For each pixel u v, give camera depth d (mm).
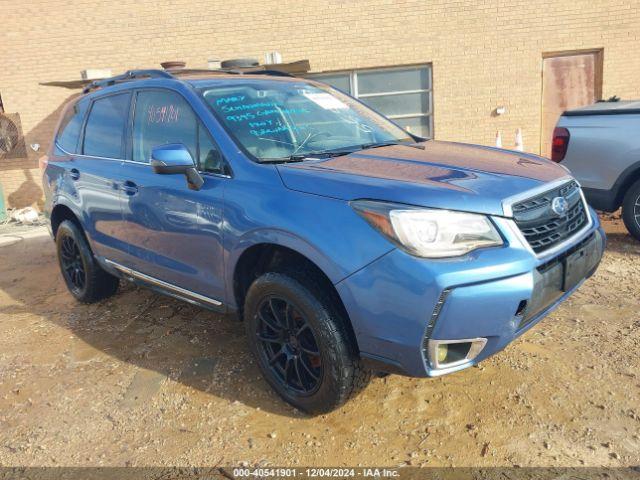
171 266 3627
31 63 10695
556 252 2773
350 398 2881
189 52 10492
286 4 10195
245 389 3334
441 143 3889
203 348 3902
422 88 10453
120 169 3994
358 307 2555
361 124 3979
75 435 3018
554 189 2973
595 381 3137
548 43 9992
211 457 2754
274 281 2895
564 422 2812
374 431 2863
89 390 3461
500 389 3123
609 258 5270
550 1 9836
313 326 2770
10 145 10906
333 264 2600
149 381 3508
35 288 5719
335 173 2867
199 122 3436
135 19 10430
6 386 3588
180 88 3637
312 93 4086
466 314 2432
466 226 2514
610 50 9922
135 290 5191
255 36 10352
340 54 10305
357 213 2602
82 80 9266
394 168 2969
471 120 10406
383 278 2475
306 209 2746
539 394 3051
